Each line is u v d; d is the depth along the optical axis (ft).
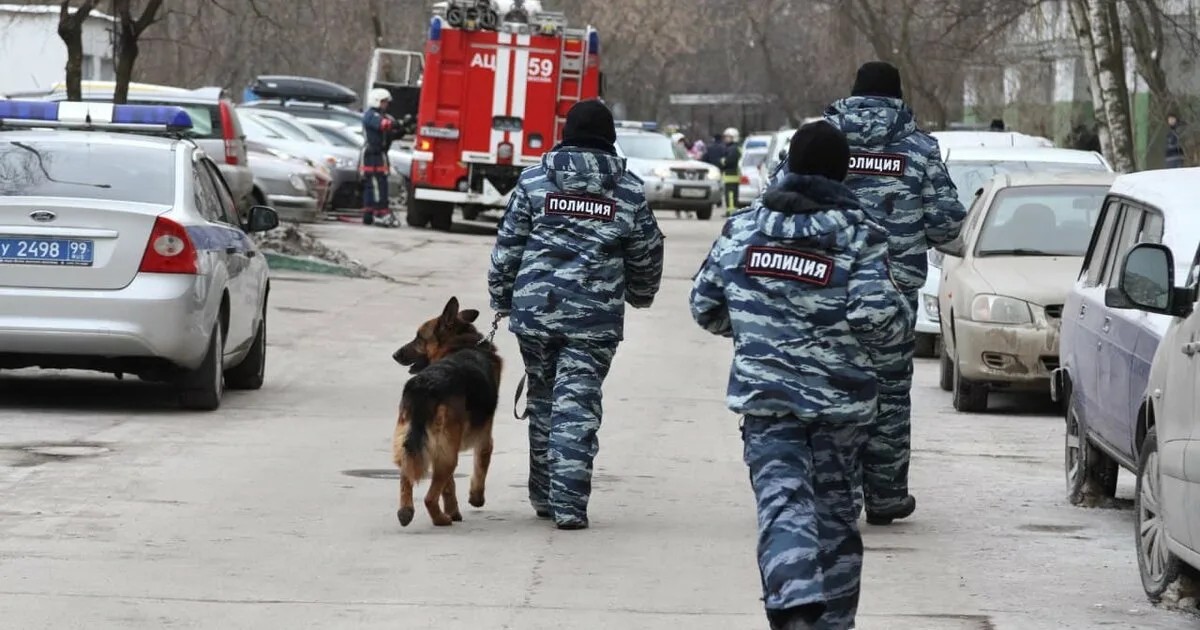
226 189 59.57
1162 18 123.75
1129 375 37.01
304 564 33.50
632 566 33.86
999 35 153.17
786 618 25.12
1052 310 58.34
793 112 319.27
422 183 138.72
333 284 96.73
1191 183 40.22
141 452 45.70
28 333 49.42
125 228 50.03
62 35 90.17
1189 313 31.55
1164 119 124.36
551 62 137.28
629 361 71.46
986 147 81.25
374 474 43.80
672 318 88.89
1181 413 30.04
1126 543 37.58
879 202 37.29
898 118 37.29
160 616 29.22
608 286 37.45
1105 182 66.03
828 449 26.30
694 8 289.33
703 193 180.14
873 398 26.18
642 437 51.57
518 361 69.97
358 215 148.56
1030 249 63.46
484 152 137.49
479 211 152.76
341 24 177.99
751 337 26.05
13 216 49.52
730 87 396.57
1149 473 32.30
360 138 160.76
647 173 178.81
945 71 193.26
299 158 129.29
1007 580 33.55
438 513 37.37
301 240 106.63
